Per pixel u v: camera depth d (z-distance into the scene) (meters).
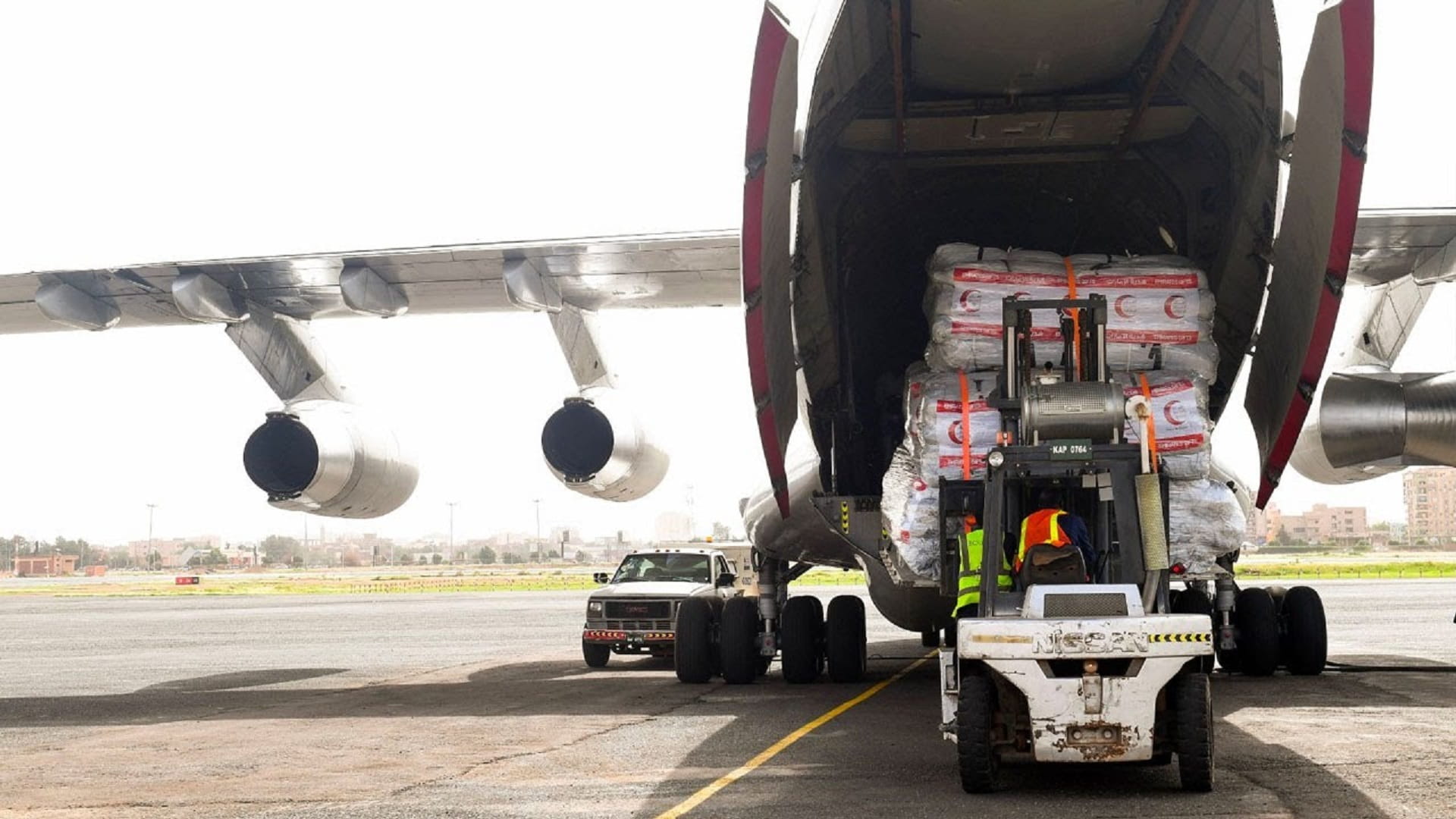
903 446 10.19
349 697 13.55
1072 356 9.02
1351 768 8.15
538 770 8.48
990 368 9.63
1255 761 8.44
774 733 10.02
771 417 9.20
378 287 13.09
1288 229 8.93
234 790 7.95
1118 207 11.94
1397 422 11.83
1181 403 9.29
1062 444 8.14
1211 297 9.73
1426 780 7.72
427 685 14.89
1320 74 7.68
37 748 9.91
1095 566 8.34
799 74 8.40
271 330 13.95
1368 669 15.06
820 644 14.44
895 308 12.64
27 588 100.12
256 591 75.75
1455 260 12.25
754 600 14.41
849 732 10.05
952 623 8.65
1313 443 12.97
